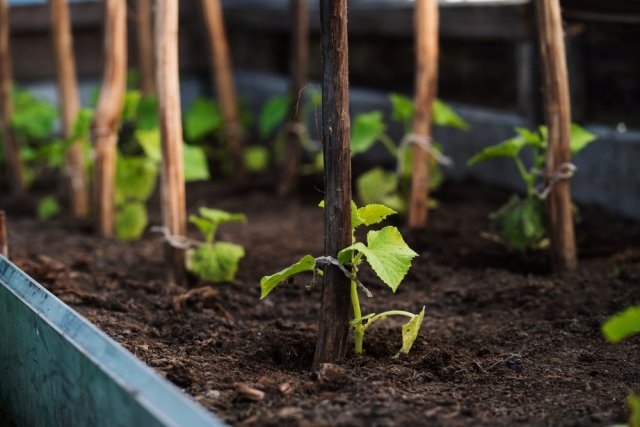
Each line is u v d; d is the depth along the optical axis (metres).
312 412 2.34
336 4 2.54
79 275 3.85
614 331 2.18
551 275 3.75
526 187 5.14
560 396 2.57
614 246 4.15
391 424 2.27
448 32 5.52
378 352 2.94
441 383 2.68
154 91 6.19
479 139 5.42
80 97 7.09
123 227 4.68
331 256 2.68
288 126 5.54
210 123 5.97
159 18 3.70
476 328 3.25
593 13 4.39
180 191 3.84
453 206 5.02
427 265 4.01
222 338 3.08
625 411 2.40
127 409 2.03
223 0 7.45
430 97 4.43
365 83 6.48
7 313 2.89
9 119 5.66
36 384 2.70
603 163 4.69
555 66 3.61
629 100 4.69
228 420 2.34
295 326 3.21
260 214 5.18
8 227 4.92
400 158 4.51
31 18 6.83
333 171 2.63
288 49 7.06
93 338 2.29
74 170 5.13
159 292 3.69
